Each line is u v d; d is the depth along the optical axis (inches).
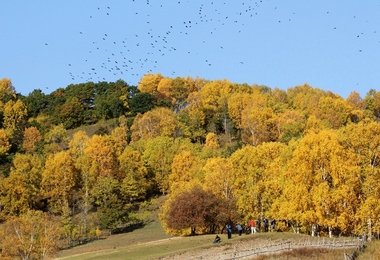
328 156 2859.3
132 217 4512.8
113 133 6953.7
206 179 3636.8
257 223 3292.3
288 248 2165.4
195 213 3309.5
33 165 5354.3
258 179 3393.2
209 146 6382.9
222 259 2117.4
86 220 4456.2
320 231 3120.1
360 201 2770.7
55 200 5113.2
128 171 5428.2
